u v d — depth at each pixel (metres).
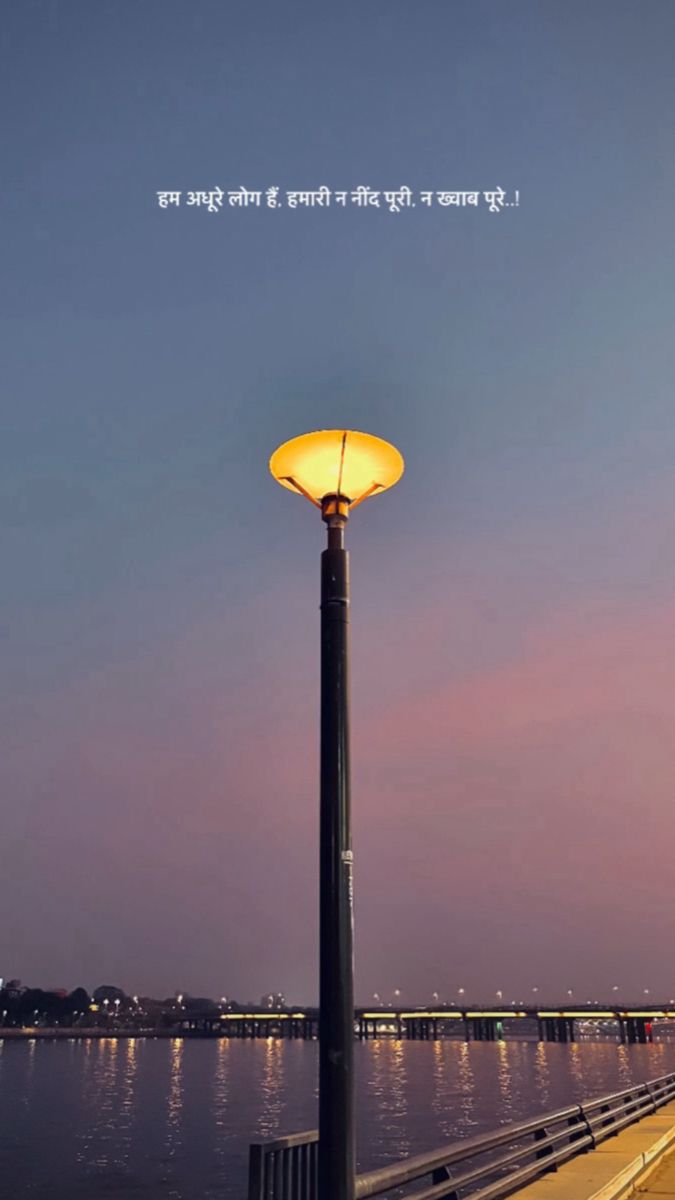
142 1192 54.78
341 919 6.56
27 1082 160.25
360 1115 98.38
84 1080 166.62
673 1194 13.34
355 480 7.48
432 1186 9.43
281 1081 167.62
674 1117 21.22
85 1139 82.12
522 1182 11.95
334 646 7.15
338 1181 6.16
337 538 7.46
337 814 6.76
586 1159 14.52
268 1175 7.17
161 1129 90.56
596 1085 144.75
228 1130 89.69
